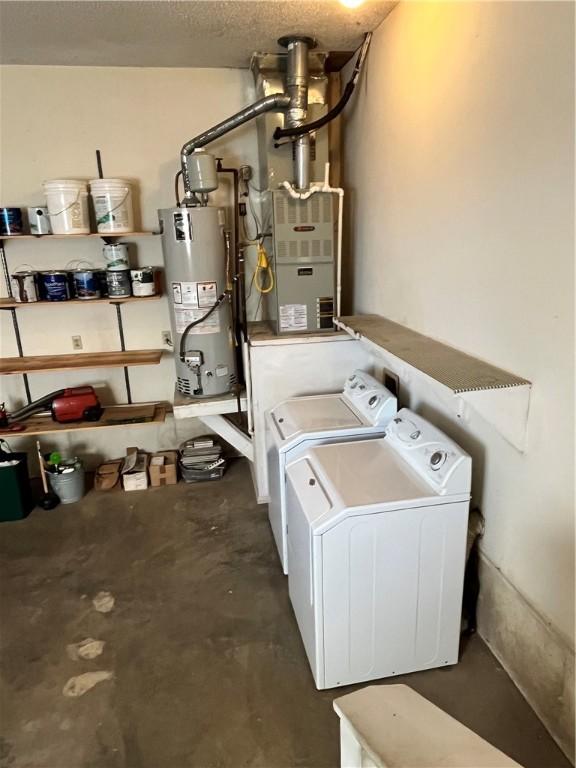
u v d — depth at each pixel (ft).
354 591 5.87
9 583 8.38
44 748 5.64
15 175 10.35
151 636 7.18
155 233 10.19
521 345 5.48
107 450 12.17
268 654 6.81
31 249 10.77
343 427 7.83
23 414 10.78
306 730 5.74
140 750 5.58
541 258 5.05
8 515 10.13
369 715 2.52
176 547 9.22
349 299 11.34
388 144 8.50
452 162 6.53
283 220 9.52
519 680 6.07
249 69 10.46
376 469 6.53
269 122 9.61
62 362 10.86
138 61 9.90
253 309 11.93
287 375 9.90
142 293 10.53
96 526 9.95
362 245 10.25
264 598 7.88
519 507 5.81
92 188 9.86
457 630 6.33
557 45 4.58
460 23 6.09
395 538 5.80
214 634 7.19
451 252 6.75
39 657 6.86
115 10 7.59
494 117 5.58
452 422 7.23
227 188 11.09
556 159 4.73
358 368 10.11
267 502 10.58
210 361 10.12
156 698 6.20
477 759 2.26
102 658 6.82
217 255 9.68
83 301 10.30
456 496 5.84
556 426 5.08
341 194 9.68
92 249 10.95
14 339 11.19
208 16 7.88
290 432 7.88
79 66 10.05
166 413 11.59
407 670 6.34
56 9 7.52
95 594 8.07
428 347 7.02
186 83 10.43
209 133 9.37
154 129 10.55
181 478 11.70
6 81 9.95
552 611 5.42
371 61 8.86
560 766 5.25
